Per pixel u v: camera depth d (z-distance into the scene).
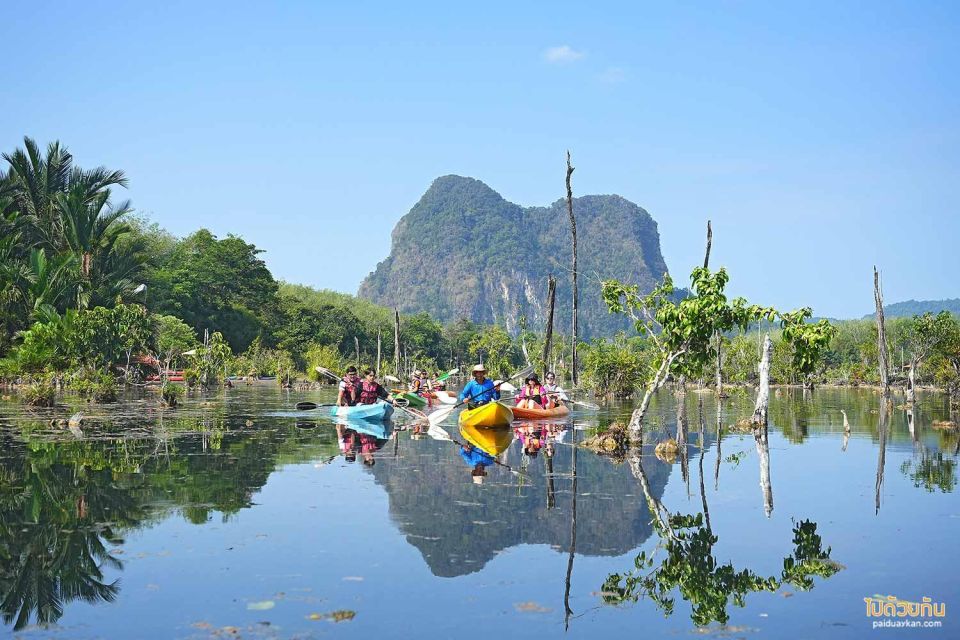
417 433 18.95
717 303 15.04
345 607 6.19
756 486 11.59
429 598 6.42
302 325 87.88
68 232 46.97
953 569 7.34
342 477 12.01
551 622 5.91
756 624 5.90
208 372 45.09
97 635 5.56
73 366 34.34
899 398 40.19
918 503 10.36
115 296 48.06
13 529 8.54
